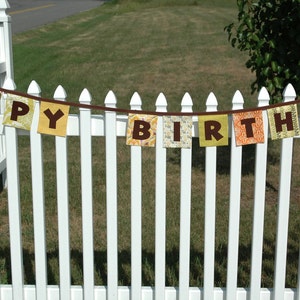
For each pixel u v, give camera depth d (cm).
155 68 1345
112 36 2038
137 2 3672
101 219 493
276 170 623
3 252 423
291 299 320
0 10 539
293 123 291
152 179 601
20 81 1202
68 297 321
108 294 318
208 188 301
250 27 506
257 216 306
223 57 1452
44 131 296
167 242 441
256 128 292
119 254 421
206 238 308
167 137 293
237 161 298
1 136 557
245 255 418
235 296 317
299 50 490
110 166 301
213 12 2805
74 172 619
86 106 292
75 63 1455
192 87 1117
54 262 402
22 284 322
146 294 320
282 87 504
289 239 446
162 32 2056
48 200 535
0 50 548
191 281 374
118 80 1212
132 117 291
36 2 4419
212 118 290
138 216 306
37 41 1947
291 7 482
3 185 577
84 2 4556
